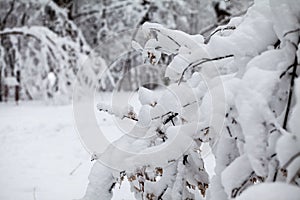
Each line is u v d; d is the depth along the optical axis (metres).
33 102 12.07
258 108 1.33
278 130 1.32
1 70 12.66
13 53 13.20
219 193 1.64
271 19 1.59
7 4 13.70
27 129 7.14
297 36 1.45
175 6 13.41
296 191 1.12
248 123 1.34
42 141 6.21
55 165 4.80
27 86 12.91
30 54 13.02
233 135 1.57
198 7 12.92
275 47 1.60
